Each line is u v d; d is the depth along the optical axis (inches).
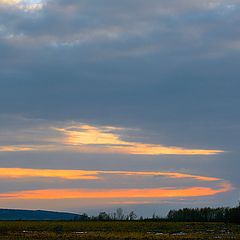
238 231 4874.5
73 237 3528.5
